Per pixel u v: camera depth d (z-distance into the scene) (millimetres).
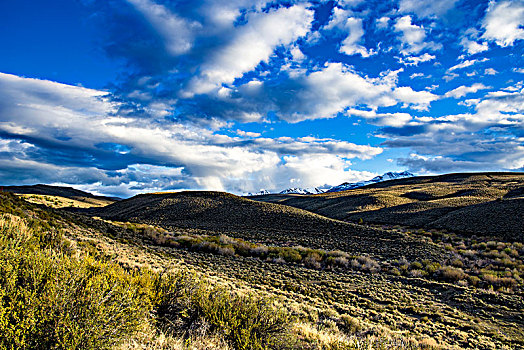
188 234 51375
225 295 6797
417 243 41719
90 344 3469
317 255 34594
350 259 34906
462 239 44625
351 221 73000
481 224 50312
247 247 38812
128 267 12711
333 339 7398
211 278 17109
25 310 3393
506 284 24359
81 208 103250
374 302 19984
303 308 13422
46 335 3375
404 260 33312
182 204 84750
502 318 17906
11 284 3809
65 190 171250
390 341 9898
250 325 5746
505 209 53906
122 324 4027
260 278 23688
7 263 4363
